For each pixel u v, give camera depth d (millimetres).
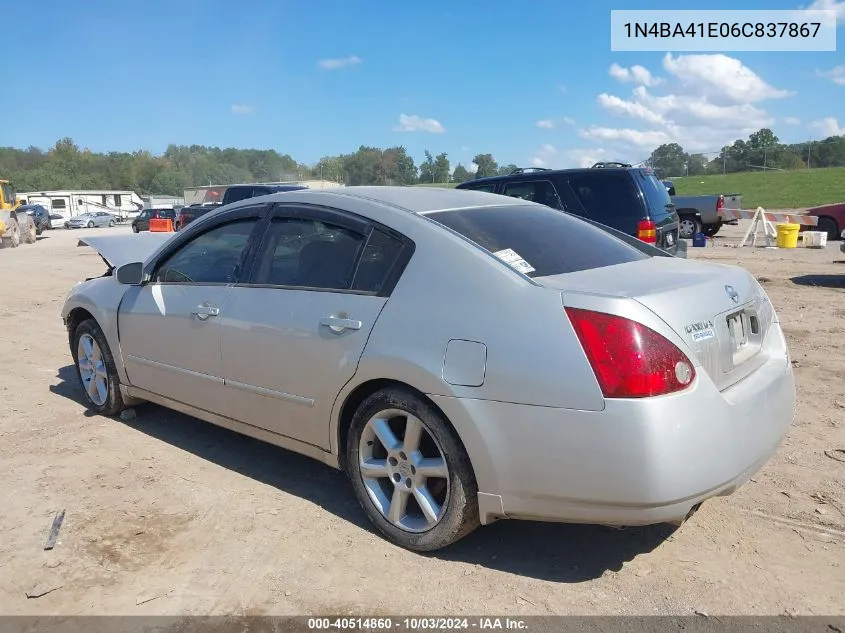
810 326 7812
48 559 3264
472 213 3662
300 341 3574
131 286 4805
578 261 3422
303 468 4281
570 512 2812
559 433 2746
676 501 2662
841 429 4629
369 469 3389
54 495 3922
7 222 25578
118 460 4418
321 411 3539
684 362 2725
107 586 3051
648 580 3027
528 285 2955
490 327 2928
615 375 2658
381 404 3268
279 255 3896
